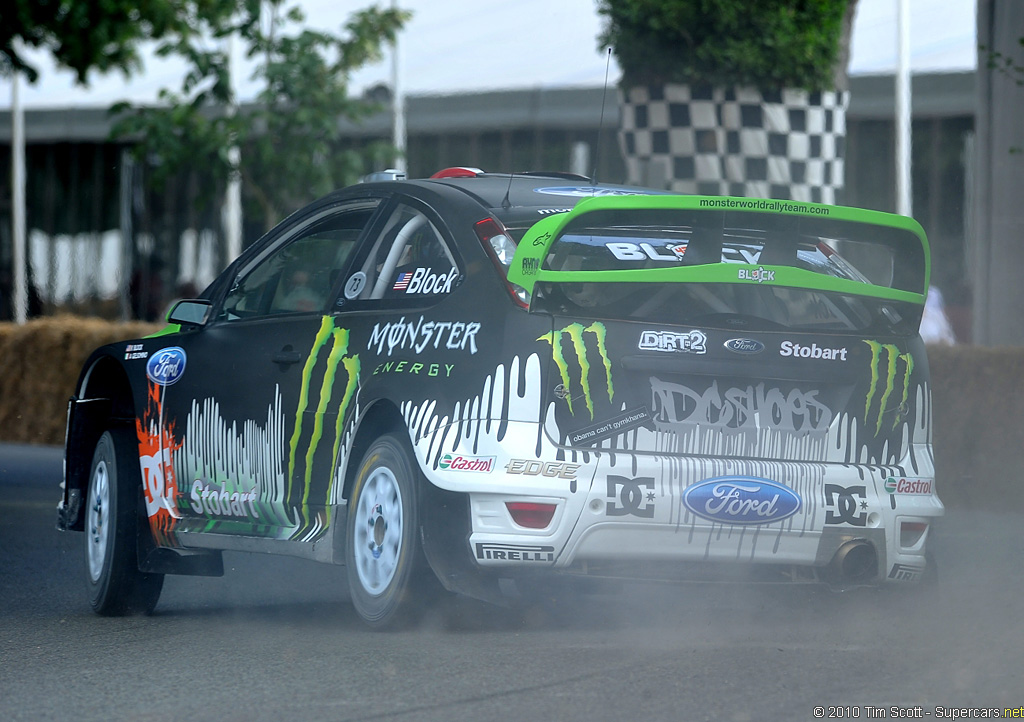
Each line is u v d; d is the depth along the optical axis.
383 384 15.45
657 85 33.34
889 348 15.43
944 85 60.81
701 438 14.65
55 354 44.75
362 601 15.52
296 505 16.62
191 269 81.12
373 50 45.31
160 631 16.81
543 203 15.90
